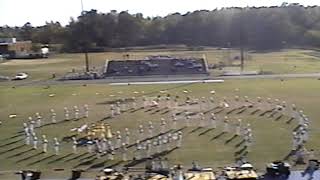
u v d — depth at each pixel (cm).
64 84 9369
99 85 9050
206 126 5434
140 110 6481
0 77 10581
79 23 18862
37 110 6794
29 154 4588
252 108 6419
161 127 5453
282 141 4778
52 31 19888
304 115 5881
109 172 3819
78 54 15788
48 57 14988
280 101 6825
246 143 4681
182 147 4644
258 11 18138
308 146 4556
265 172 3809
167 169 3903
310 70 10331
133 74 10631
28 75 10919
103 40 18225
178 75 10256
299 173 3750
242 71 10431
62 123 5884
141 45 18012
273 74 9862
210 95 7512
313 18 18250
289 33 17062
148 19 19738
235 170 3719
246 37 17138
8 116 6438
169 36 18512
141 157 4366
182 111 6325
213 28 18162
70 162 4303
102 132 5206
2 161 4388
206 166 4031
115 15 19288
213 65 11506
